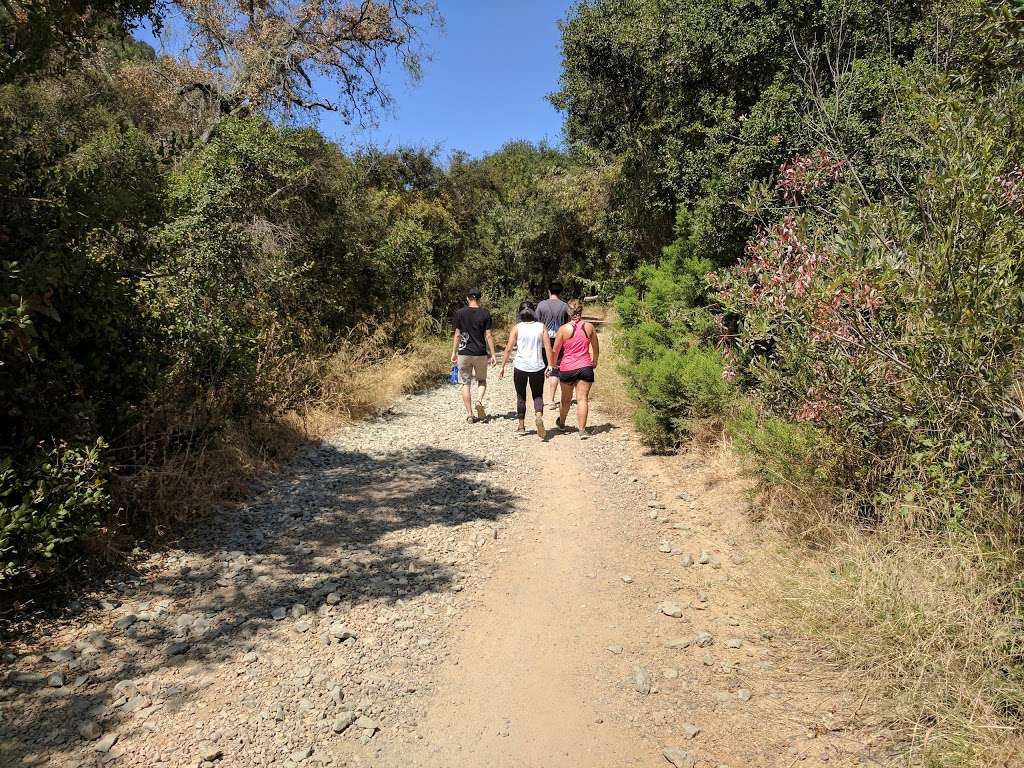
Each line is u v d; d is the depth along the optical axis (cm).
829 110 770
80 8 463
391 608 411
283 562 475
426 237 1512
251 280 886
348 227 1224
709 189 1006
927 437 391
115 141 757
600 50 1462
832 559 411
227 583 441
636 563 478
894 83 739
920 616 321
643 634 381
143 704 311
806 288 413
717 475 633
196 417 597
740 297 469
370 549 501
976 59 409
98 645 359
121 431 515
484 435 862
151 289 600
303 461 726
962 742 261
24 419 433
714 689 326
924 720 286
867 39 895
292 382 858
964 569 341
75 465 411
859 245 410
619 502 605
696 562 477
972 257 348
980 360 344
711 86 1152
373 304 1324
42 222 432
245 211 936
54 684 322
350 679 335
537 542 518
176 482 537
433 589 438
